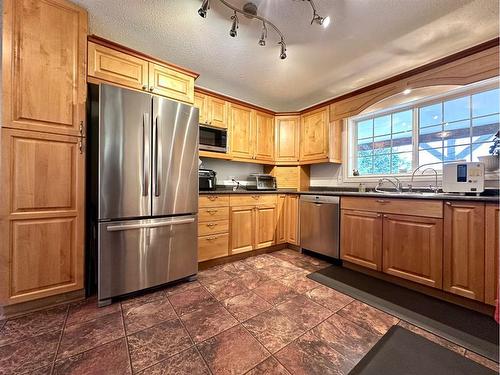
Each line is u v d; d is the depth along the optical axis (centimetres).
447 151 239
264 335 133
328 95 329
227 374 105
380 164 297
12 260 147
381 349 122
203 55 231
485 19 174
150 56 207
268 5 164
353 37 199
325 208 264
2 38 145
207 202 244
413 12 169
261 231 291
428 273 178
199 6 168
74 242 168
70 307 162
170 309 161
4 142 144
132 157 178
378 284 204
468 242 159
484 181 184
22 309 152
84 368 107
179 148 204
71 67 166
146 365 110
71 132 166
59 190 162
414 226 187
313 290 191
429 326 142
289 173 358
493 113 211
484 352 119
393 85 236
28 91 152
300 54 227
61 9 163
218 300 174
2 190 144
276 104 366
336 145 320
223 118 301
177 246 202
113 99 170
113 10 174
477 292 154
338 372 106
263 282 207
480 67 177
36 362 111
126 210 176
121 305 166
